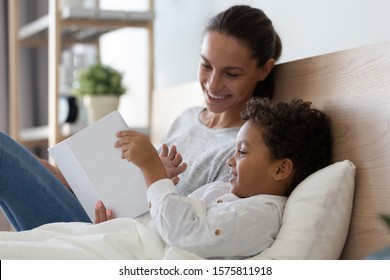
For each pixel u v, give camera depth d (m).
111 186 2.29
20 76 5.89
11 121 5.57
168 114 3.87
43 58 5.93
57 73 4.55
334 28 3.09
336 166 2.06
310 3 3.27
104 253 2.02
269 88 2.69
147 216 2.32
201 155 2.68
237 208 1.96
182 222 1.96
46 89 5.93
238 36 2.52
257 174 2.11
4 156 2.66
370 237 1.98
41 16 5.89
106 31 5.09
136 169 2.29
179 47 4.66
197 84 3.45
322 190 2.01
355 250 2.04
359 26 2.91
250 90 2.64
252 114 2.19
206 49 2.57
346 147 2.15
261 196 2.04
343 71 2.22
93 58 5.46
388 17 2.71
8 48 5.71
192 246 1.95
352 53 2.18
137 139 2.17
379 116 2.01
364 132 2.07
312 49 3.27
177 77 4.72
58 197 2.77
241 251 1.95
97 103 4.62
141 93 5.43
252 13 2.58
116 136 2.24
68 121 5.03
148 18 4.62
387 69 2.00
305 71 2.46
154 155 2.16
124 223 2.16
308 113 2.18
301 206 1.99
